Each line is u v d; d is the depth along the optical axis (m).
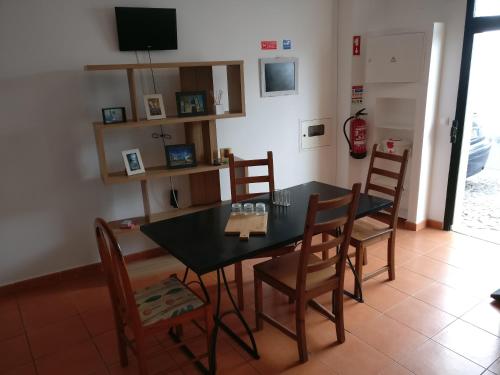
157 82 3.33
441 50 3.59
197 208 3.55
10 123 2.88
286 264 2.40
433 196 3.99
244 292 3.00
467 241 3.70
